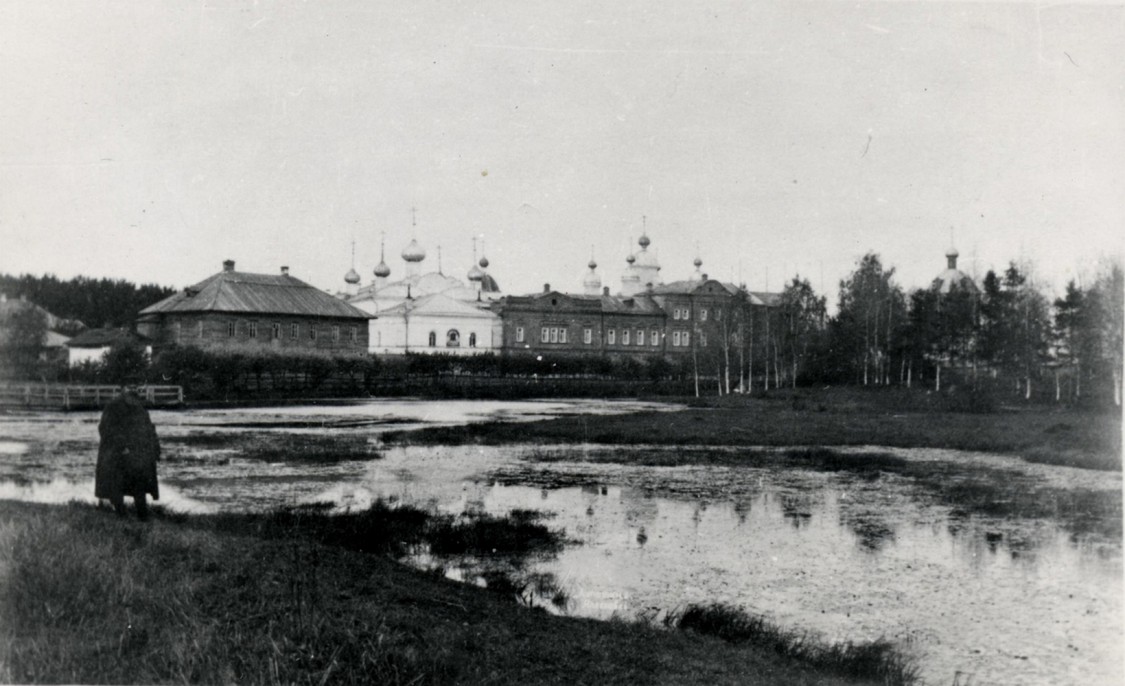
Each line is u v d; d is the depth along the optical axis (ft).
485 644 27.55
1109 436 105.29
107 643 24.09
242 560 33.94
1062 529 55.42
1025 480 75.56
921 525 56.24
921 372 208.44
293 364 209.26
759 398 192.44
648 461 87.04
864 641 34.47
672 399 206.59
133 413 43.42
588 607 36.88
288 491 64.64
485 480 73.15
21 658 22.77
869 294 224.12
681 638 31.35
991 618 37.58
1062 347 179.32
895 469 82.53
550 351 303.48
